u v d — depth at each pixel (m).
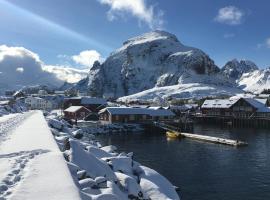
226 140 79.19
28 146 19.31
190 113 166.38
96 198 12.09
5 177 12.23
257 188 40.69
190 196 37.53
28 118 46.62
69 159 17.42
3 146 19.30
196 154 65.50
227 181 44.03
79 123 118.62
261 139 90.00
